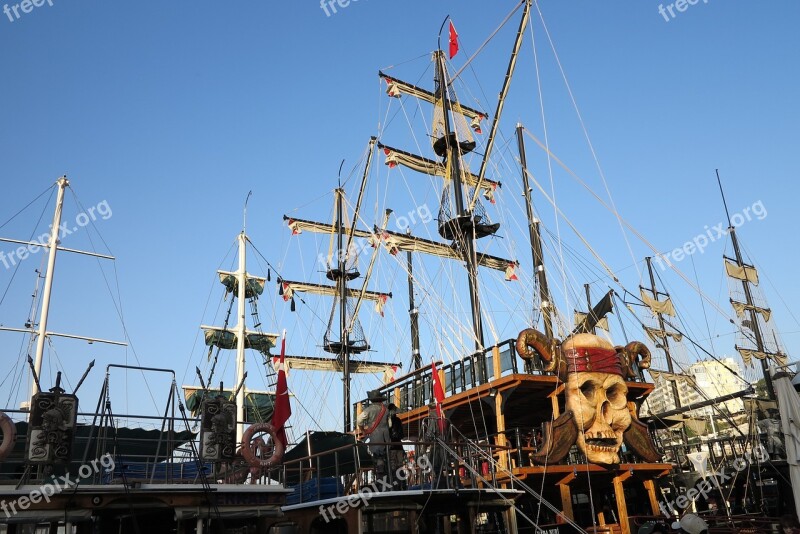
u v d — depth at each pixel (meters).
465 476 22.91
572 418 21.97
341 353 47.81
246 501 15.87
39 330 31.66
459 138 37.47
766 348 55.06
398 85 38.44
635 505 27.56
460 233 33.19
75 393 14.67
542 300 30.58
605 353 22.69
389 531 17.91
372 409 19.91
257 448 17.22
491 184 39.06
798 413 16.41
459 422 29.06
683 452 30.72
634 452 23.20
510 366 24.09
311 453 24.66
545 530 22.17
